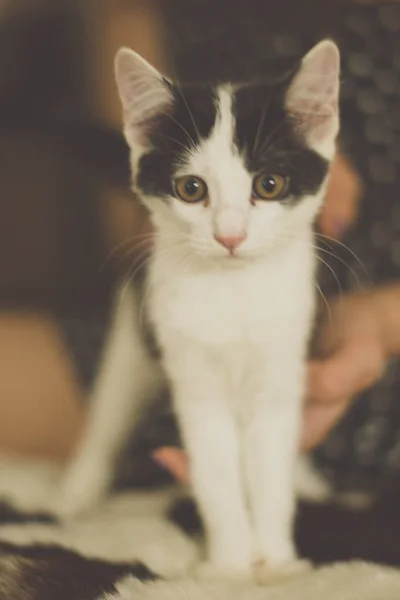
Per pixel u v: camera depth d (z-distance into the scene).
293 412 0.46
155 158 0.46
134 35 0.70
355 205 0.60
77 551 0.43
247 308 0.45
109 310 0.65
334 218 0.55
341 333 0.52
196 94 0.45
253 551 0.44
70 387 0.61
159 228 0.47
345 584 0.39
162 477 0.56
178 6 0.68
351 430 0.58
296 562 0.43
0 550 0.42
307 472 0.55
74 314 0.66
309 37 0.64
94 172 0.70
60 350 0.62
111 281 0.69
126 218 0.68
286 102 0.44
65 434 0.61
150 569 0.42
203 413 0.46
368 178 0.62
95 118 0.69
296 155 0.45
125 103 0.46
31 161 0.77
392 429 0.58
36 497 0.53
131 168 0.48
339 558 0.43
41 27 0.76
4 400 0.61
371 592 0.39
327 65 0.44
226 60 0.64
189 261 0.46
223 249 0.44
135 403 0.56
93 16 0.73
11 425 0.61
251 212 0.44
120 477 0.56
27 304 0.75
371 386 0.56
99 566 0.41
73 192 0.80
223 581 0.41
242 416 0.47
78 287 0.79
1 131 0.72
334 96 0.45
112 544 0.44
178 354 0.46
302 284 0.46
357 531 0.45
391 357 0.57
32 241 0.82
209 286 0.45
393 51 0.63
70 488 0.54
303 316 0.46
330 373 0.48
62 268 0.81
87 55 0.75
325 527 0.46
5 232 0.82
